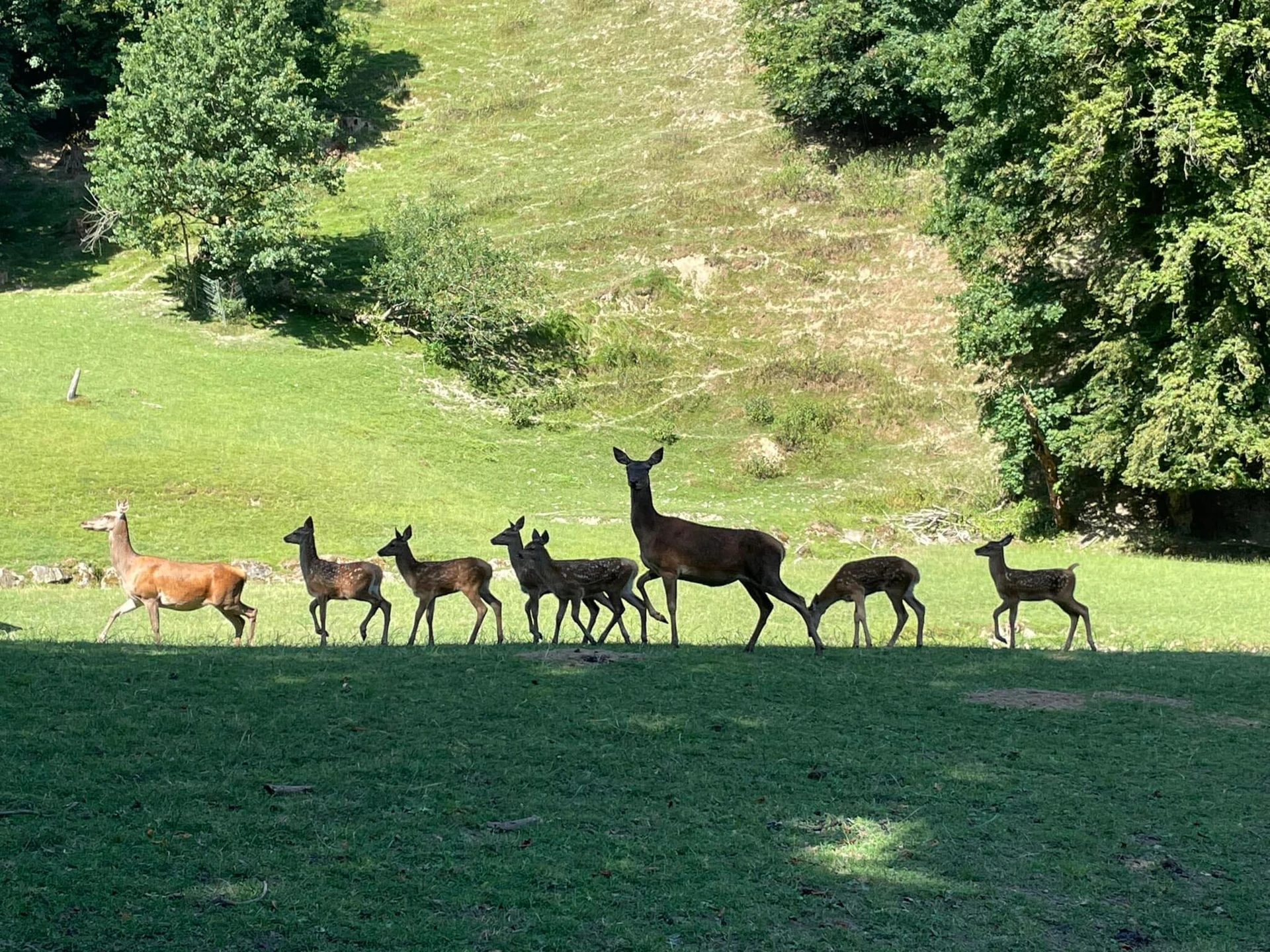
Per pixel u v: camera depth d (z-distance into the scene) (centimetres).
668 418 4719
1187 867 813
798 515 3838
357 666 1278
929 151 6081
